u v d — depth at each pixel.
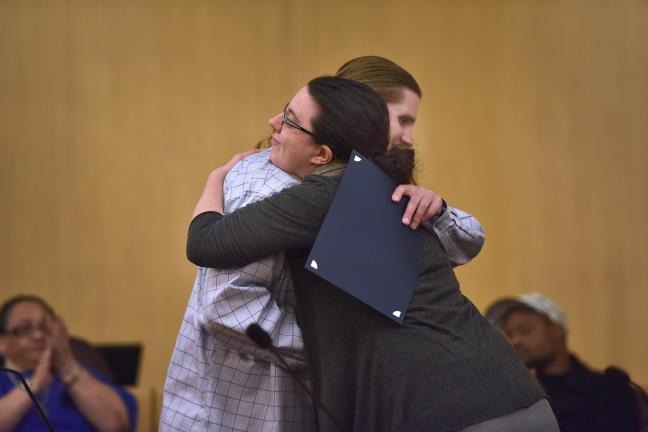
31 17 16.05
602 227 16.58
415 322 4.36
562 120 16.62
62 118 16.03
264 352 4.67
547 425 4.29
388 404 4.26
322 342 4.46
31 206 15.88
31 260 15.80
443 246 4.90
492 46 16.59
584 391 7.89
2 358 8.84
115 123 16.11
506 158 16.53
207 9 16.28
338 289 4.46
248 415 4.77
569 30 16.67
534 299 9.73
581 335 16.44
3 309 9.00
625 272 16.56
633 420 7.52
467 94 16.55
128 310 15.90
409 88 5.91
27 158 15.92
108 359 10.77
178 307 15.99
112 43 16.16
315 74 16.34
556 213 16.55
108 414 8.84
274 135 4.93
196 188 16.12
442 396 4.21
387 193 4.61
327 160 4.72
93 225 15.96
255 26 16.33
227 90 16.23
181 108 16.16
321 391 4.45
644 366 16.47
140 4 16.22
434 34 16.53
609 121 16.66
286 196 4.50
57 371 8.84
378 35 16.47
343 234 4.39
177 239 16.08
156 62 16.17
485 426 4.17
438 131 16.47
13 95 15.95
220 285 4.56
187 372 4.88
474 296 16.38
